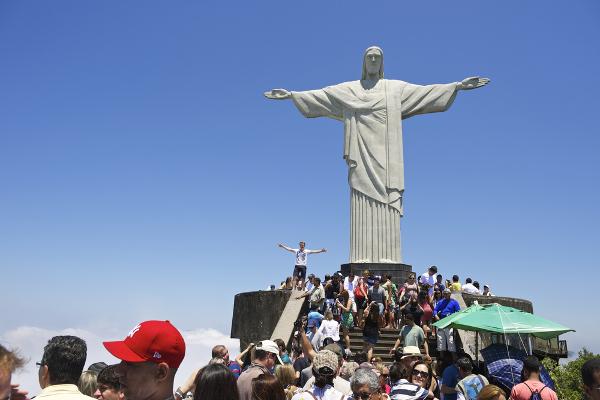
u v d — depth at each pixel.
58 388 5.27
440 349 18.59
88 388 7.07
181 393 8.26
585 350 21.25
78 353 5.40
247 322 26.17
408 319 16.61
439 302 19.97
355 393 7.38
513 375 11.59
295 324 22.41
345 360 15.10
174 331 4.96
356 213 29.61
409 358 10.70
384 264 28.47
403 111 30.39
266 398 6.03
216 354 10.00
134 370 4.80
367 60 30.58
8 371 3.60
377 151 29.86
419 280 26.12
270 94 31.00
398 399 8.71
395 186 29.50
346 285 23.69
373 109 30.17
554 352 23.83
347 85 30.81
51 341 5.43
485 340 20.95
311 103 30.78
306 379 10.97
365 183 29.62
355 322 22.36
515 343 17.25
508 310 13.08
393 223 29.33
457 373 10.99
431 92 30.27
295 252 26.69
